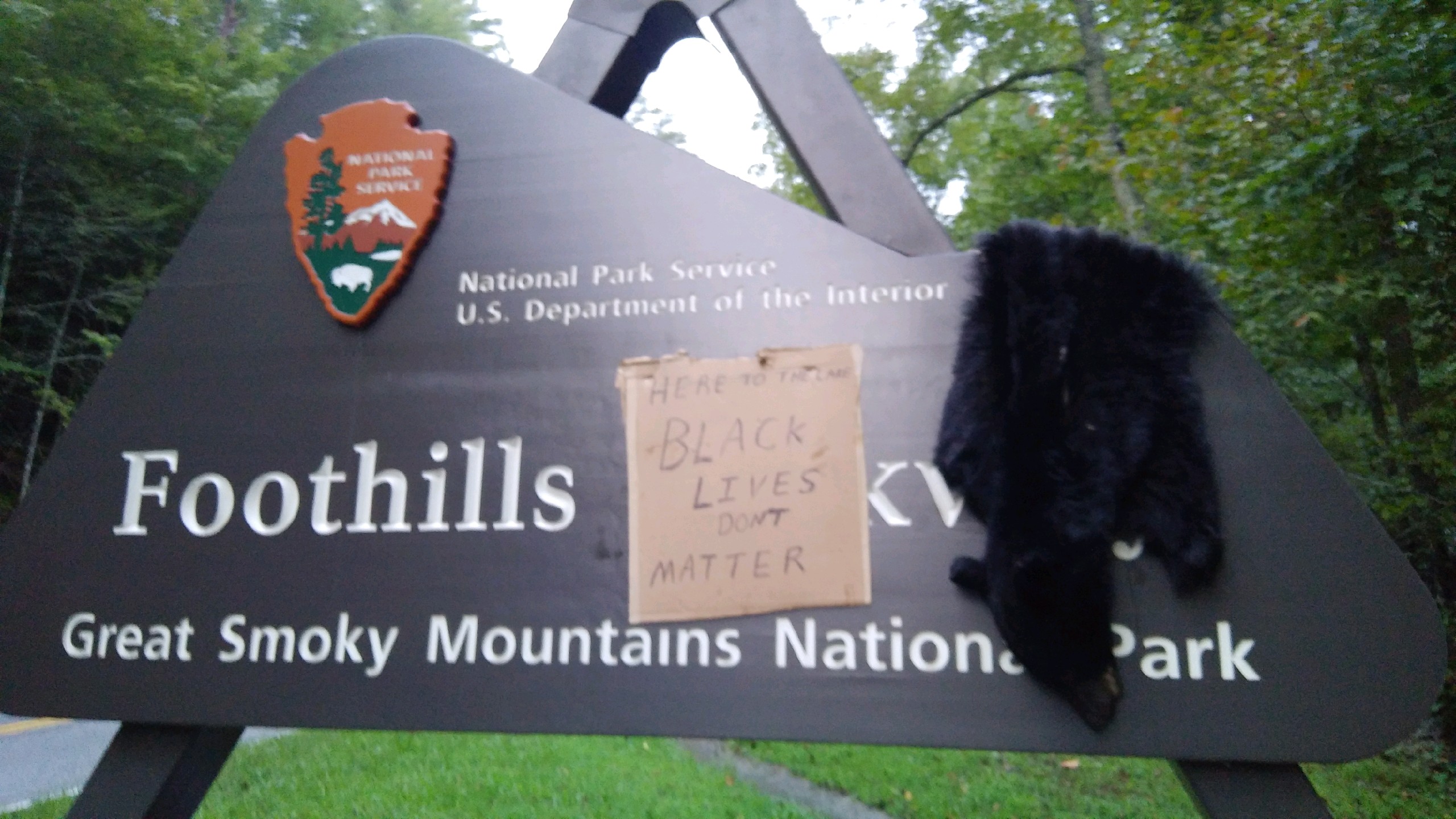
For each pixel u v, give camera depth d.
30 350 17.23
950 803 5.77
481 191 1.99
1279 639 1.50
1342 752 1.46
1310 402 8.84
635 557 1.74
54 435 17.81
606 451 1.81
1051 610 1.50
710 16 2.01
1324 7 5.95
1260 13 6.58
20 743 8.01
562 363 1.87
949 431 1.65
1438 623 1.46
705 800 5.82
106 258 17.66
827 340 1.76
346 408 1.93
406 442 1.89
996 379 1.61
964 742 1.56
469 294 1.94
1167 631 1.53
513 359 1.89
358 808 5.59
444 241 1.98
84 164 16.77
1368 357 7.75
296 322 2.00
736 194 1.88
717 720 1.65
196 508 1.93
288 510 1.90
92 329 18.12
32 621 1.93
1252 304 6.82
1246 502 1.55
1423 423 7.01
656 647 1.70
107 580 1.93
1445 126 5.18
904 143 12.31
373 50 2.12
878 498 1.68
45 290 17.70
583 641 1.73
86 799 1.86
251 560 1.89
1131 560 1.56
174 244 18.25
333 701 1.79
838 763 6.74
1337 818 5.98
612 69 2.07
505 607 1.77
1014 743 1.54
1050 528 1.50
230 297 2.03
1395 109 5.28
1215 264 7.63
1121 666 1.53
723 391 1.78
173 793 1.91
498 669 1.74
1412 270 5.86
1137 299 1.61
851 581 1.66
